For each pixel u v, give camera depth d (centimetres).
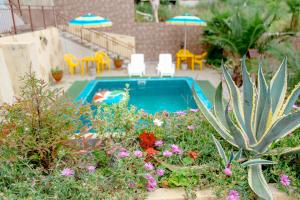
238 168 195
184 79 969
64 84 886
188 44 1339
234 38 946
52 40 990
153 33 1322
